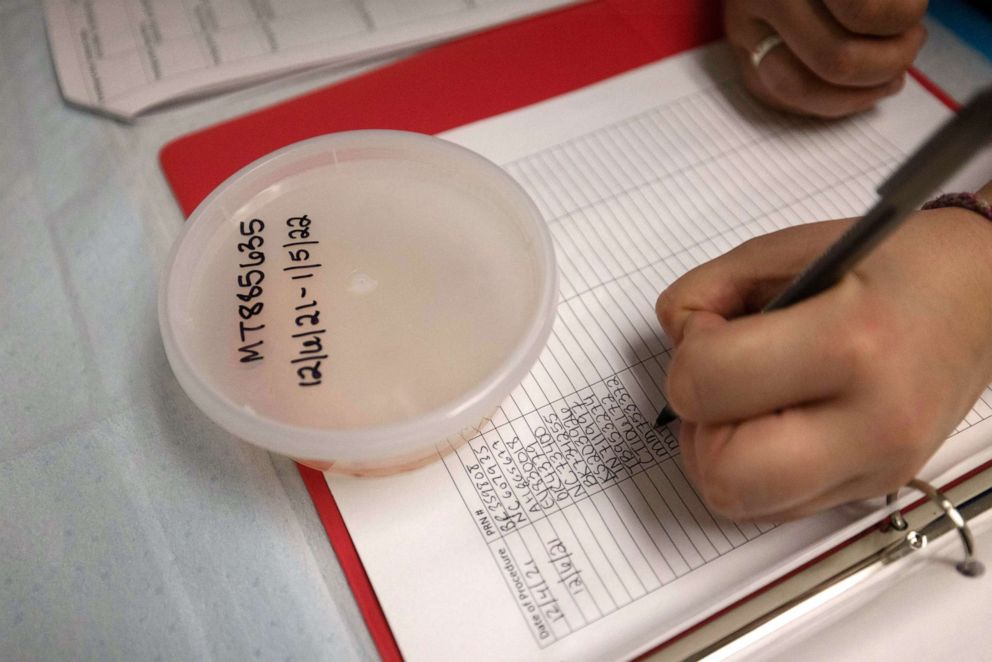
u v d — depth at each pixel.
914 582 0.35
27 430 0.41
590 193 0.49
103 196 0.49
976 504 0.38
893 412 0.30
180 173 0.50
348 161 0.42
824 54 0.47
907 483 0.36
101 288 0.45
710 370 0.30
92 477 0.39
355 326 0.37
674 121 0.53
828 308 0.30
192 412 0.41
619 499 0.38
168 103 0.53
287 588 0.37
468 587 0.36
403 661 0.34
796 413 0.31
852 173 0.51
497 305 0.38
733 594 0.34
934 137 0.23
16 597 0.36
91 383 0.42
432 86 0.54
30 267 0.46
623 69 0.56
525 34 0.57
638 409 0.41
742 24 0.52
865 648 0.33
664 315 0.38
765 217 0.48
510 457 0.39
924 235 0.35
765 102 0.54
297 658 0.35
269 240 0.40
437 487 0.38
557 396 0.41
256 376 0.36
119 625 0.36
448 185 0.42
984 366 0.34
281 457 0.40
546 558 0.36
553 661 0.34
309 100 0.53
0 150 0.51
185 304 0.37
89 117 0.52
